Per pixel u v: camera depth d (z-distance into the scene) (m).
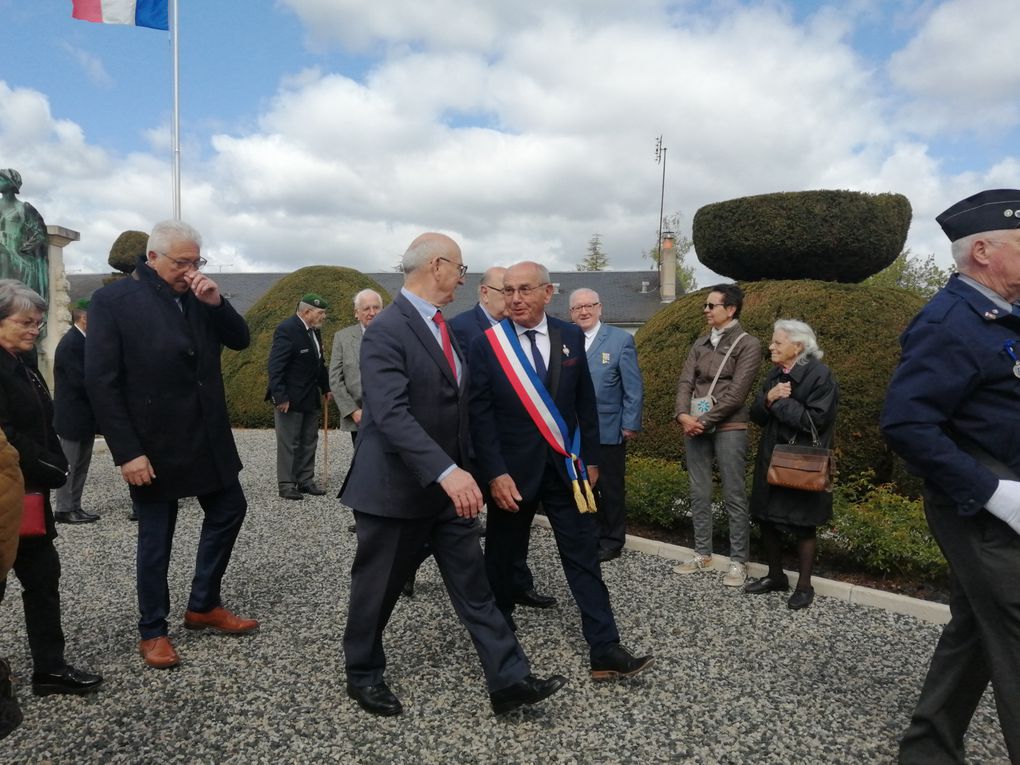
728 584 4.16
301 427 6.84
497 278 4.16
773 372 4.01
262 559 4.78
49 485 2.76
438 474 2.41
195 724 2.64
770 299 6.28
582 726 2.62
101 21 10.55
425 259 2.68
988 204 2.00
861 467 5.57
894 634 3.48
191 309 3.24
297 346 6.66
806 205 6.51
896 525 4.32
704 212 7.13
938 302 2.04
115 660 3.19
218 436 3.27
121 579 4.39
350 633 2.72
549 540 5.14
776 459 3.74
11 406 2.64
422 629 3.55
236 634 3.45
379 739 2.54
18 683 2.97
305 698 2.83
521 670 2.61
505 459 3.02
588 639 2.93
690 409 4.38
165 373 3.08
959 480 1.91
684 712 2.72
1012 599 1.91
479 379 3.05
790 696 2.85
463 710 2.74
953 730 2.21
